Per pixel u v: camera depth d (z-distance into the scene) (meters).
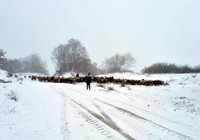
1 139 4.16
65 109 7.51
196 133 5.62
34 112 6.78
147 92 15.24
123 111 7.85
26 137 4.39
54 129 5.06
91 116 6.69
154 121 6.62
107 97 11.69
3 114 6.05
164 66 53.44
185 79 24.58
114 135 4.92
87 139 4.52
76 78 26.67
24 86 15.22
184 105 10.91
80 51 75.75
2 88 11.12
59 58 75.75
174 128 5.96
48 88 15.41
